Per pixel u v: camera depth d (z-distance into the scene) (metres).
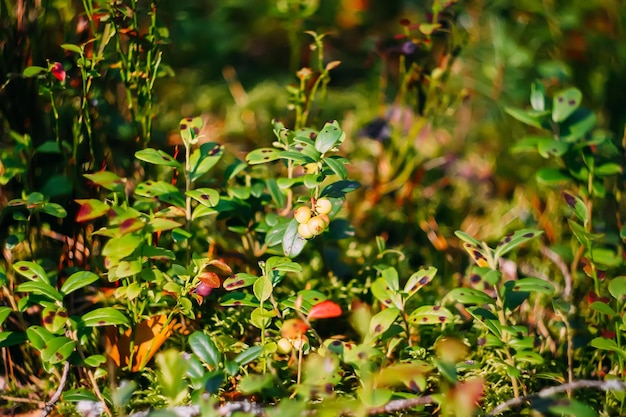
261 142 0.98
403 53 0.91
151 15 0.81
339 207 0.80
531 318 0.83
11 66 0.82
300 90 0.87
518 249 0.89
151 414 0.72
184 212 0.79
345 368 0.79
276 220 0.81
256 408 0.74
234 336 0.81
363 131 0.93
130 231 0.74
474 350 0.81
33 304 0.81
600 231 0.85
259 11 1.16
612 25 0.99
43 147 0.82
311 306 0.77
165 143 0.90
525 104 0.99
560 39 0.98
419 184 0.95
